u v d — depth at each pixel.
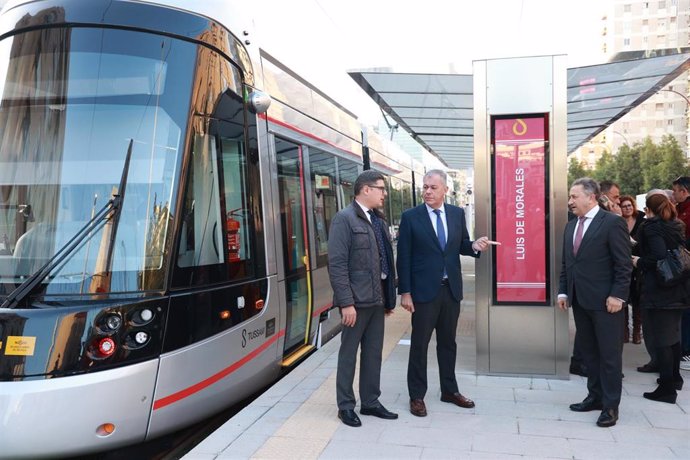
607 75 7.39
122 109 4.23
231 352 4.64
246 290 4.92
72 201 4.09
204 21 4.74
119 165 4.15
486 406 4.80
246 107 5.20
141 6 4.45
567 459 3.74
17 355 3.65
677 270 4.71
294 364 6.64
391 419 4.49
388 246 4.63
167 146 4.29
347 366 4.41
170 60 4.41
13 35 4.37
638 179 52.75
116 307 3.84
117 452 4.33
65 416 3.62
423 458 3.76
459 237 4.71
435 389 5.31
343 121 9.02
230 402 4.75
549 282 5.53
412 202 15.91
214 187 4.62
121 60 4.29
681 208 6.30
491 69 5.51
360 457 3.79
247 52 5.38
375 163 11.11
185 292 4.21
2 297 3.81
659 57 6.35
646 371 5.83
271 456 3.81
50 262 3.91
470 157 18.64
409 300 4.61
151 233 4.11
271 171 5.79
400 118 10.98
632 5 103.19
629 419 4.47
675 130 101.00
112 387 3.73
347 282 4.29
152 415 3.95
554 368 5.56
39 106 4.23
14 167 4.18
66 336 3.69
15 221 4.09
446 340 4.80
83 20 4.30
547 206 5.49
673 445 3.96
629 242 4.40
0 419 3.55
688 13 100.88
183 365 4.13
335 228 4.35
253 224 5.19
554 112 5.43
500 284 5.62
